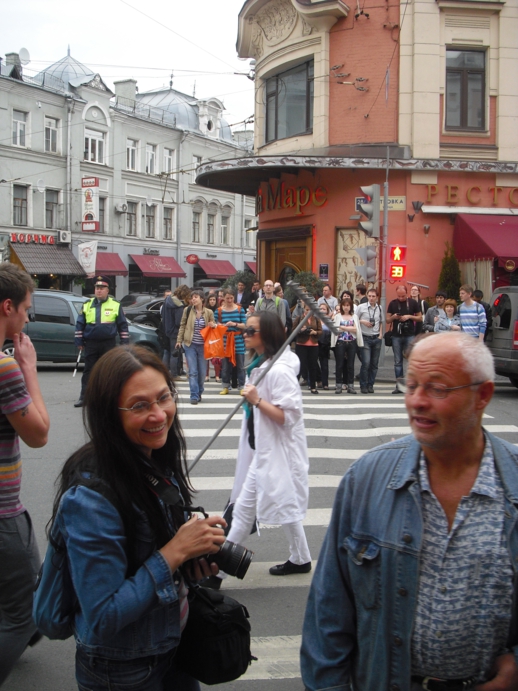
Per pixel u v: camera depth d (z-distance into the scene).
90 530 1.97
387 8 17.38
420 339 2.00
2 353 2.86
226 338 11.98
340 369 12.52
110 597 1.94
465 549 1.87
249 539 5.54
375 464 2.06
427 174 17.64
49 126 34.50
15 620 2.96
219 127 45.34
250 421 4.53
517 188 17.97
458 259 17.73
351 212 18.02
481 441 1.97
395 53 17.47
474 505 1.90
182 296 13.73
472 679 1.90
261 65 19.97
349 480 2.10
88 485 2.03
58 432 8.97
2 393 2.80
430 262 17.86
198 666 2.21
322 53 17.86
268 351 4.38
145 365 2.13
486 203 17.92
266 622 4.14
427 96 17.44
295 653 3.81
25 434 2.86
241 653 2.24
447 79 17.77
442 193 17.78
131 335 15.23
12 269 3.03
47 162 34.25
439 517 1.92
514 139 17.80
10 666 2.96
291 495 4.43
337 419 10.09
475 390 1.90
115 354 2.13
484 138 17.77
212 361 14.02
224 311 12.34
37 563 3.02
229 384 12.45
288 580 4.73
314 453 8.19
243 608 2.30
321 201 18.36
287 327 14.13
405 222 17.75
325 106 17.92
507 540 1.85
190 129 43.12
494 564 1.84
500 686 1.87
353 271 18.12
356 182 17.95
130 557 2.04
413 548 1.90
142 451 2.13
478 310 12.01
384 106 17.56
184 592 2.21
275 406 4.32
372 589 1.96
